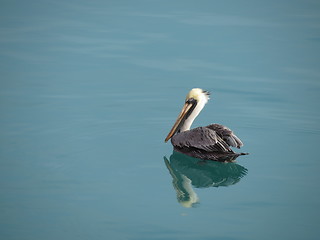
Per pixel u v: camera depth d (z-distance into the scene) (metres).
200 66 21.66
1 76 20.61
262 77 20.72
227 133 15.14
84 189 13.67
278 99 18.97
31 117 17.69
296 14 26.94
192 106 16.95
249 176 14.34
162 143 16.39
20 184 13.82
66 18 26.50
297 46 23.27
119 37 24.39
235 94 19.45
